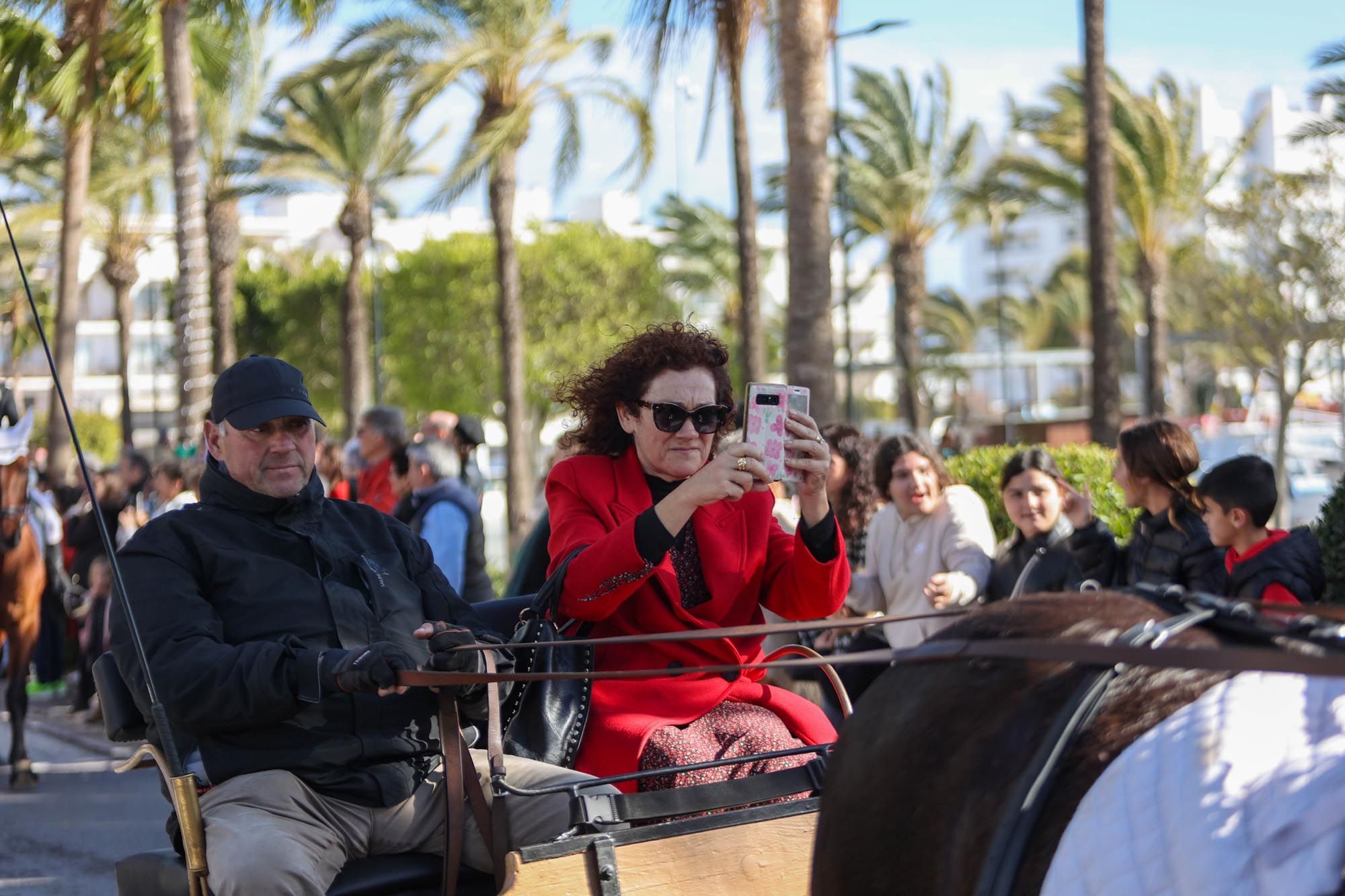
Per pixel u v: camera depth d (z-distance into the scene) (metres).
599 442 3.96
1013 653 2.08
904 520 5.49
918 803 2.17
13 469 8.14
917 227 31.20
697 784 3.25
